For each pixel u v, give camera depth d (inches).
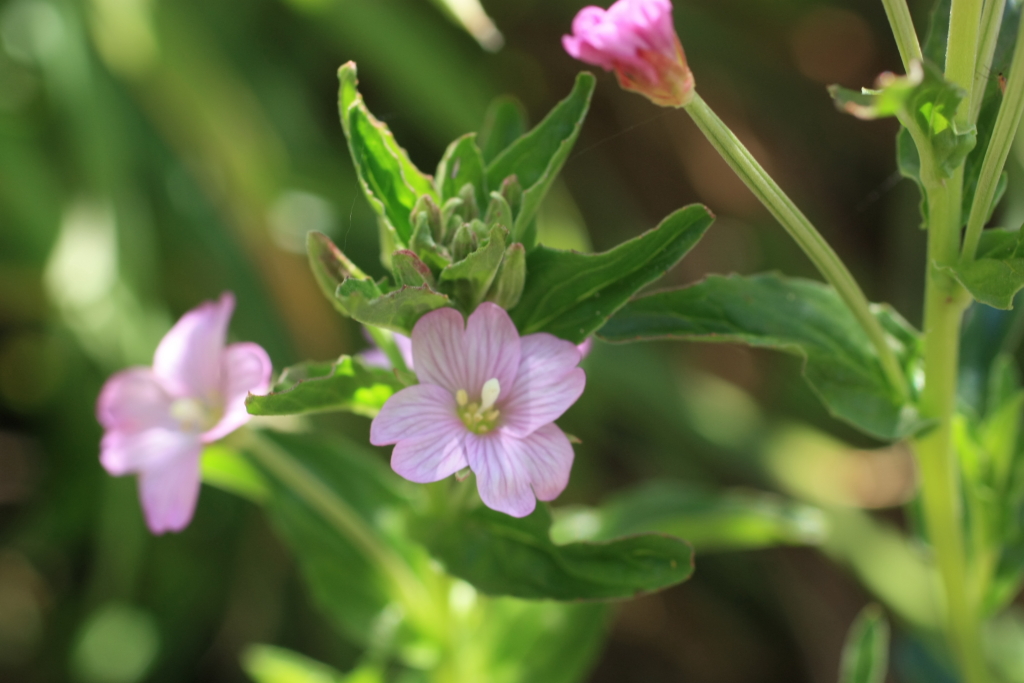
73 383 11.0
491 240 7.2
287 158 11.1
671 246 7.4
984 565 8.0
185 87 10.6
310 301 10.9
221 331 7.9
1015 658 9.1
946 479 7.7
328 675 8.2
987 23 7.2
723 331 7.6
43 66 10.9
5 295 11.0
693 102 7.2
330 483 8.2
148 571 10.4
